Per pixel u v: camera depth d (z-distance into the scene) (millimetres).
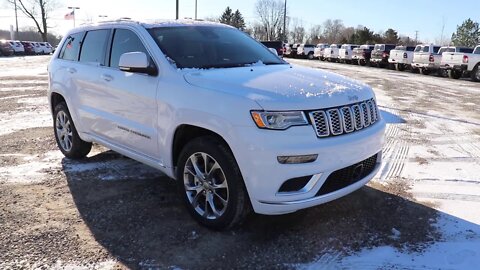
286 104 3262
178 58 4137
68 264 3234
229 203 3521
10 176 5070
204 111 3518
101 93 4770
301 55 48375
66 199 4418
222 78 3689
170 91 3861
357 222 3926
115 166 5469
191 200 3869
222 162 3482
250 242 3570
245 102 3303
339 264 3264
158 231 3756
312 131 3303
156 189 4695
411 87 16438
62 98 5793
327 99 3449
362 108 3742
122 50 4613
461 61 20453
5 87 13773
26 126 7766
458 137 7406
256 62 4539
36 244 3516
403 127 8234
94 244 3533
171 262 3279
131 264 3252
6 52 46125
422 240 3611
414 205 4312
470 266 3229
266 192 3297
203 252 3420
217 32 4898
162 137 3988
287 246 3514
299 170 3264
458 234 3715
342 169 3514
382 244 3549
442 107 11148
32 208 4191
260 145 3229
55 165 5504
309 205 3389
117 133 4625
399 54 27766
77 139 5551
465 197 4543
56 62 5770
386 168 5516
